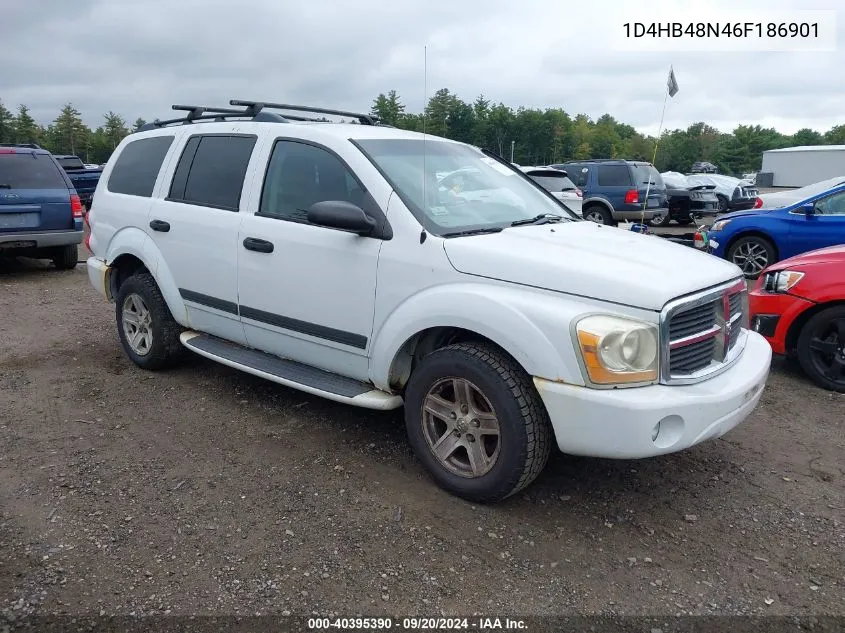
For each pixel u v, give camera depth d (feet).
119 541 10.23
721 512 11.41
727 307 11.30
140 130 18.61
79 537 10.30
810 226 30.25
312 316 13.26
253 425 14.48
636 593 9.32
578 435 10.10
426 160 13.73
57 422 14.55
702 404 10.07
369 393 12.67
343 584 9.36
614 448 9.91
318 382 13.34
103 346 20.18
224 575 9.49
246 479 12.17
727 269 11.75
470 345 11.18
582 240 12.10
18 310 24.94
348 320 12.67
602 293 10.09
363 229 11.94
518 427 10.53
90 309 25.27
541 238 11.84
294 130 14.05
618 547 10.37
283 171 14.05
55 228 32.09
